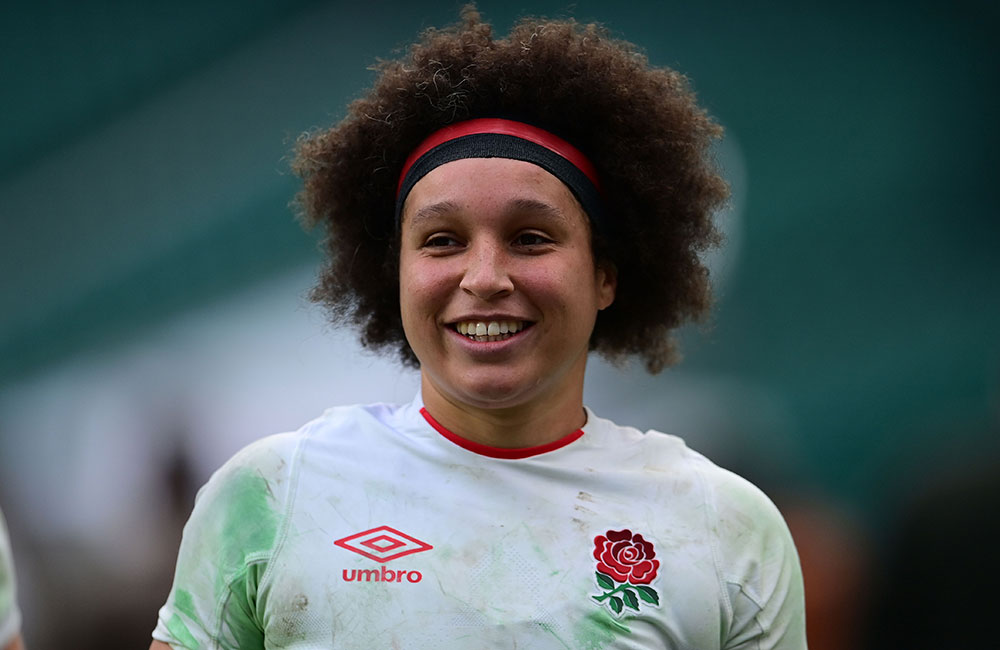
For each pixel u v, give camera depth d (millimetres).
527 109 10961
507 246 10477
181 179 34688
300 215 13336
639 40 35531
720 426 25344
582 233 10922
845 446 31297
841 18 35438
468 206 10398
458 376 10453
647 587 10234
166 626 10570
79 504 26156
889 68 35094
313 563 10203
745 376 32062
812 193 34281
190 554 10695
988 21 35062
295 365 29375
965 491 15258
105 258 33750
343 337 17031
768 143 34812
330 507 10445
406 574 10133
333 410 11305
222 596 10406
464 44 11367
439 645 9906
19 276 33875
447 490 10516
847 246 33844
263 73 35375
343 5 35750
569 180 10844
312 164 12609
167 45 35969
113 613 22312
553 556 10258
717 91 35125
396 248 11664
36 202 34500
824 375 32469
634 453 11125
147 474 26938
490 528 10336
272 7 35875
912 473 18922
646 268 12141
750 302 33250
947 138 34625
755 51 35188
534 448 10820
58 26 35875
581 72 11195
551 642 9961
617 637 10039
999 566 14953
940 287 33406
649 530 10469
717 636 10391
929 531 15352
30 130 35531
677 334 17172
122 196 34531
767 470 23234
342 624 10023
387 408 11461
